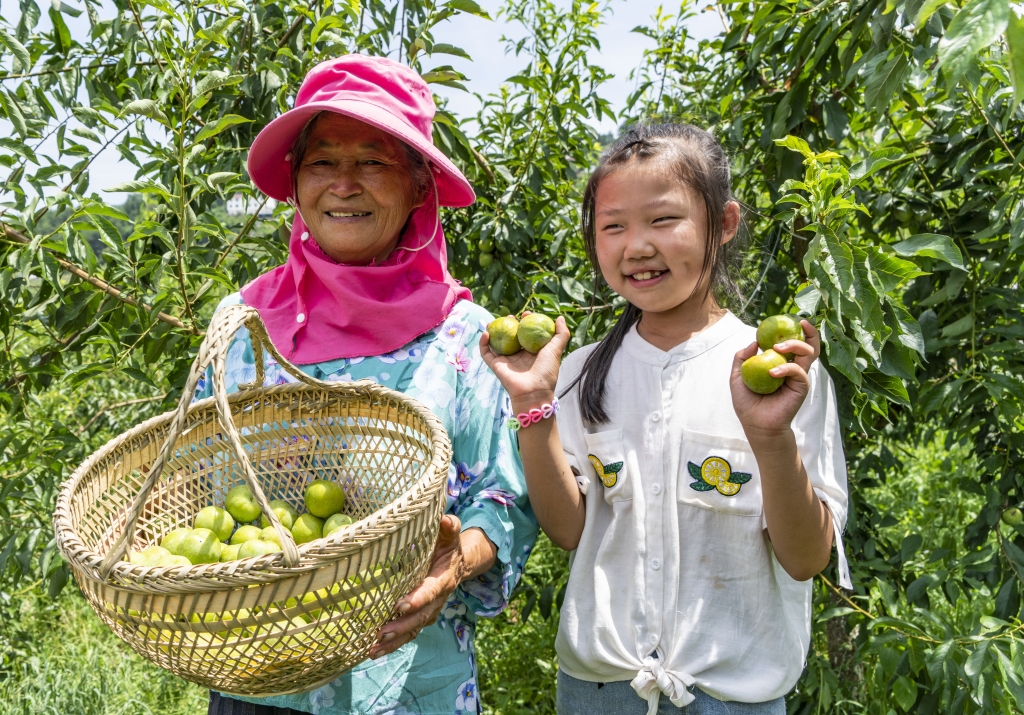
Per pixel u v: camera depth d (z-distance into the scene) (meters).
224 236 2.79
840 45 2.59
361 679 1.63
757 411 1.47
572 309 3.09
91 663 3.79
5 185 2.53
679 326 1.84
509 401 1.89
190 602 1.24
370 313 1.81
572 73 3.30
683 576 1.71
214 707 1.70
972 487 2.92
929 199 2.86
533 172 3.30
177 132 2.40
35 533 2.79
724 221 1.88
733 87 3.15
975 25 0.98
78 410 4.09
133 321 2.81
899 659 2.40
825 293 1.74
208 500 1.84
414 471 1.72
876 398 2.10
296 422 1.83
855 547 2.98
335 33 2.88
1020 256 2.59
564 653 1.82
